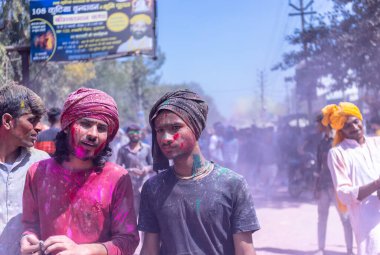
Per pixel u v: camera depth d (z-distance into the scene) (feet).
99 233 6.66
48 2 24.68
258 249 19.47
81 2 24.90
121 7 25.05
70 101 6.58
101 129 6.65
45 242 6.17
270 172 35.86
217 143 36.24
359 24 31.04
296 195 35.04
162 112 6.58
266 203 32.94
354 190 10.20
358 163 10.83
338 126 11.14
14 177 7.84
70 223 6.59
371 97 38.01
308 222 25.29
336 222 25.18
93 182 6.71
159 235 7.02
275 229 23.59
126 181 6.95
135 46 25.02
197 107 6.68
